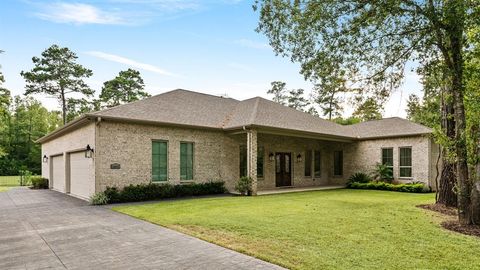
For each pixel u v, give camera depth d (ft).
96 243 20.03
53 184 64.64
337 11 24.95
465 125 25.53
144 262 16.16
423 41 25.12
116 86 127.65
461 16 21.30
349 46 25.91
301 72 27.76
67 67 115.34
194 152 48.88
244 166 55.21
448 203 33.04
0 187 70.79
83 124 44.19
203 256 16.96
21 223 27.04
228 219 26.35
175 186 45.06
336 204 35.63
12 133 129.49
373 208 32.35
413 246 18.22
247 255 16.98
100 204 38.04
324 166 69.82
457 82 25.09
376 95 28.14
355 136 63.82
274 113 57.77
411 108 66.03
